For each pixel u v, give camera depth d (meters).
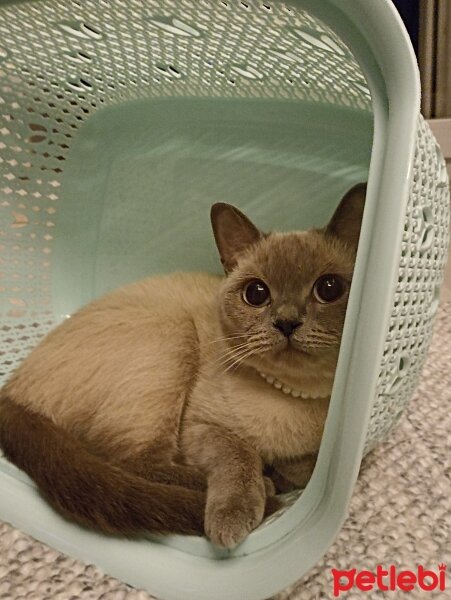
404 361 0.65
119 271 1.11
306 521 0.60
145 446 0.74
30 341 1.02
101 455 0.75
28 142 0.96
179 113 0.99
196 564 0.65
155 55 0.81
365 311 0.52
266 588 0.60
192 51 0.78
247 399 0.72
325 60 0.69
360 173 0.88
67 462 0.70
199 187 1.03
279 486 0.74
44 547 0.69
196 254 1.06
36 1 0.65
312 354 0.67
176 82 0.92
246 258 0.74
